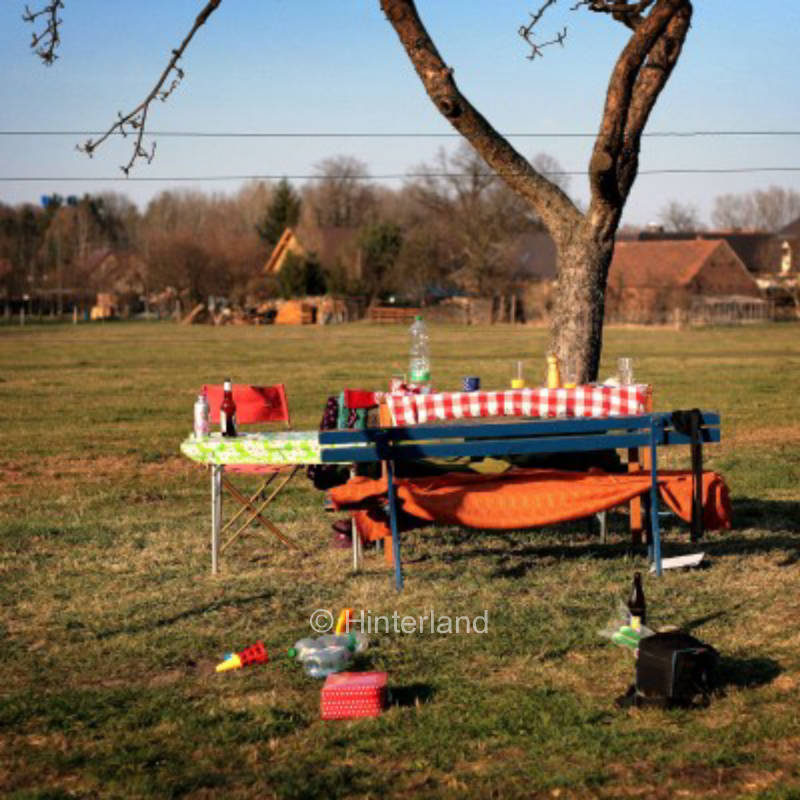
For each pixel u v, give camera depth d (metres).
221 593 8.48
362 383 30.78
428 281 94.75
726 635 7.22
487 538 10.19
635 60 10.09
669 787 5.16
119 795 5.17
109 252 127.25
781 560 9.20
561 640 7.19
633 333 65.31
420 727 5.86
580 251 11.16
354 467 9.84
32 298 107.62
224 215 152.12
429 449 8.45
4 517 11.91
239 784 5.28
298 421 21.67
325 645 6.98
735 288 89.69
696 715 5.96
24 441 19.05
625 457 15.73
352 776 5.34
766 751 5.51
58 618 7.89
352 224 140.88
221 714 6.09
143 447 18.20
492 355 43.69
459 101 10.77
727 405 23.39
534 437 9.01
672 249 91.12
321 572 9.08
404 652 7.04
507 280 93.44
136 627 7.67
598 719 5.95
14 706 6.22
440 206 101.06
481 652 7.03
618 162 10.78
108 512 12.21
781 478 13.56
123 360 42.19
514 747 5.63
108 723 6.01
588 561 9.27
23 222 141.75
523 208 101.38
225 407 9.28
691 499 8.86
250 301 99.50
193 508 12.41
